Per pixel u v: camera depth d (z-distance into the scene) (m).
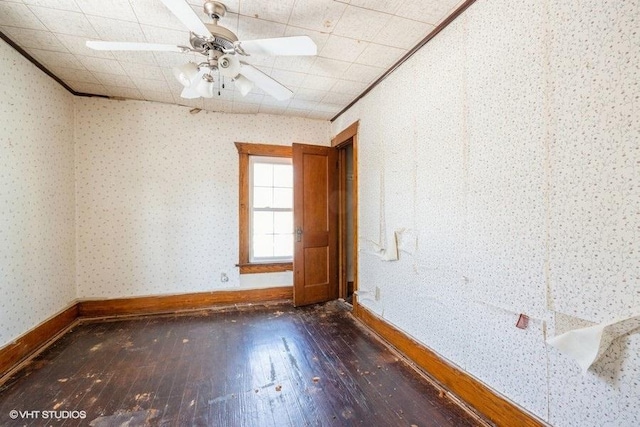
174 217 3.56
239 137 3.82
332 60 2.51
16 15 1.93
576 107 1.26
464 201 1.87
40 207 2.59
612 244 1.15
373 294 2.99
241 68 1.93
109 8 1.88
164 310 3.48
